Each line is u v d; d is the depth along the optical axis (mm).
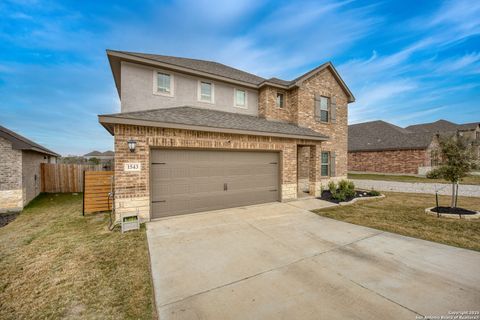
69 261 3758
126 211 5785
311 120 11414
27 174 8992
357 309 2459
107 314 2432
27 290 2918
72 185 12219
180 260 3768
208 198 7133
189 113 7832
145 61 8047
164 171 6414
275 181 8664
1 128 8125
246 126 7809
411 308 2467
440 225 5668
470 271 3311
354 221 6145
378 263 3613
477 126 27031
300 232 5238
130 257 3898
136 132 5891
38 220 6527
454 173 6445
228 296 2734
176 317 2350
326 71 12109
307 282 3051
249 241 4660
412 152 19500
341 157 12945
